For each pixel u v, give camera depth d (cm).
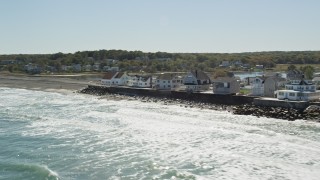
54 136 5481
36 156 4453
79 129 5953
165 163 4122
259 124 6291
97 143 5038
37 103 9469
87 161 4241
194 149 4659
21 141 5194
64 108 8494
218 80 9412
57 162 4216
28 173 3816
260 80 8850
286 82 9556
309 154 4353
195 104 8956
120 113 7625
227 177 3647
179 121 6600
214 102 9031
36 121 6719
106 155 4469
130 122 6519
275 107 7531
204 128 5900
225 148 4684
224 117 7069
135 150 4669
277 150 4534
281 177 3622
